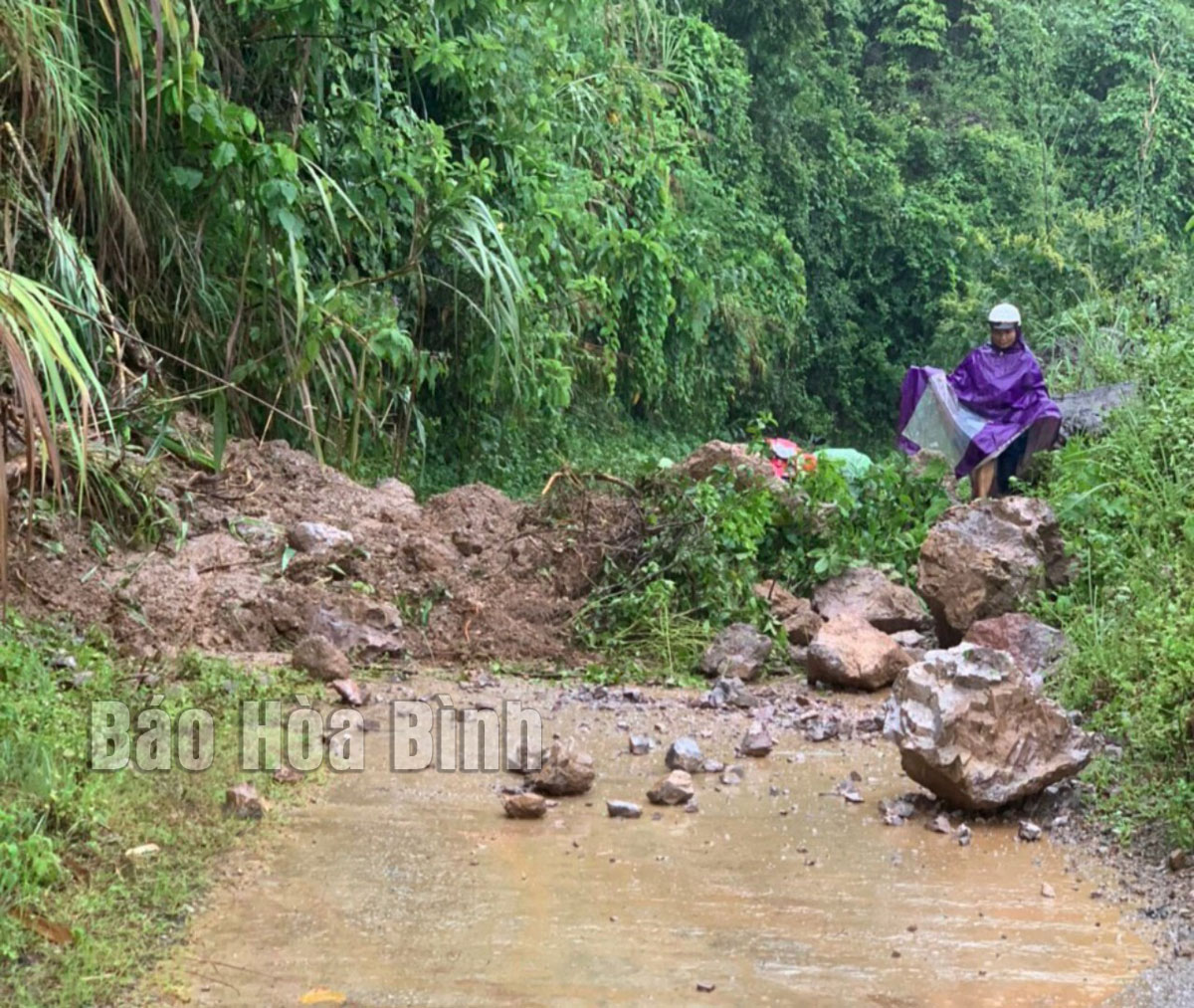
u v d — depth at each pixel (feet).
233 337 28.12
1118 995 11.65
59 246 24.17
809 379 76.95
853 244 78.13
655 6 57.98
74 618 21.06
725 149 63.77
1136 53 91.97
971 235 77.97
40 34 23.81
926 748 15.92
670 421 55.57
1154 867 14.49
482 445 39.01
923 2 88.28
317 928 12.65
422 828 15.30
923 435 33.91
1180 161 87.30
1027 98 90.07
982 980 11.91
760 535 25.34
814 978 11.89
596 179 46.01
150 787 15.28
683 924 12.95
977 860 14.82
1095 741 17.70
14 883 12.16
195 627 21.85
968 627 22.89
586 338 49.47
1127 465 26.78
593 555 25.34
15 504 22.29
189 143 27.58
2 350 20.29
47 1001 11.04
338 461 30.76
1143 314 43.73
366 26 33.12
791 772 17.76
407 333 35.47
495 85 36.17
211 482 26.27
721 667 22.48
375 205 32.42
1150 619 19.26
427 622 23.53
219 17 30.45
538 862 14.44
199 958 12.00
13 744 14.87
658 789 16.44
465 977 11.76
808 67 76.07
